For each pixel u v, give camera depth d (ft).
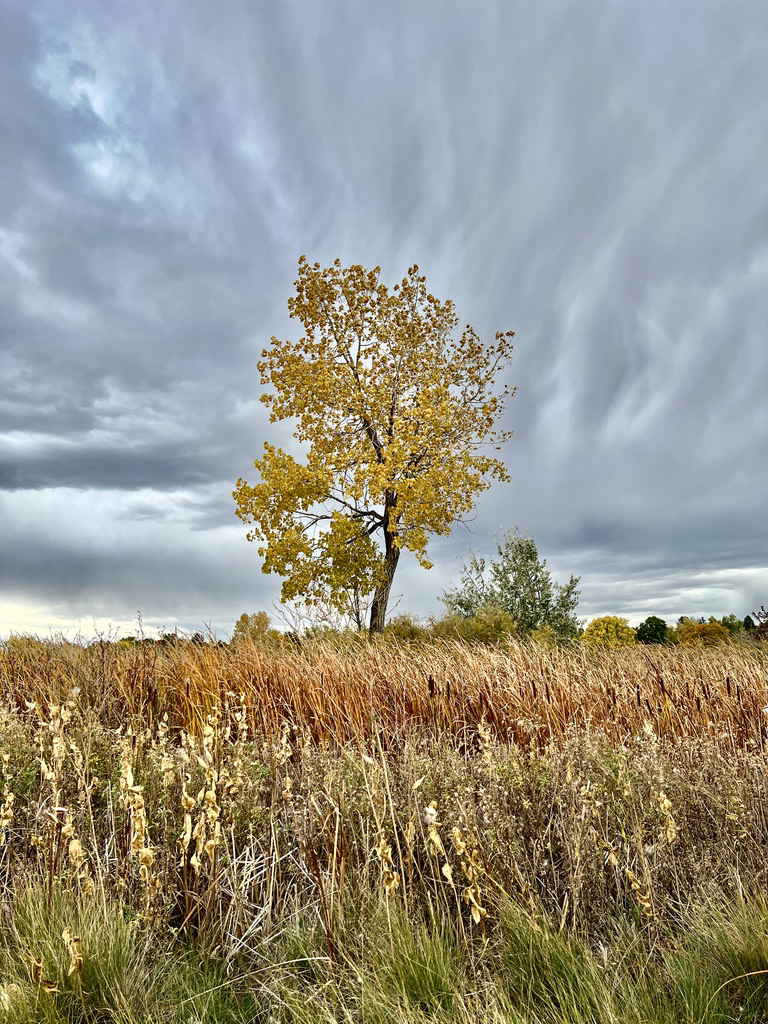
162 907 9.55
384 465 58.80
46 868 9.70
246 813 11.45
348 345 64.39
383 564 60.49
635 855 10.03
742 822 10.78
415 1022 6.92
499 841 10.02
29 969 7.86
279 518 60.95
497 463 65.67
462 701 20.16
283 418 63.82
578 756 12.37
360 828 11.01
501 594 61.16
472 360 65.41
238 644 26.43
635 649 31.55
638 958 7.99
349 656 25.48
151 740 15.06
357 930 8.91
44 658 26.96
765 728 18.56
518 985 7.80
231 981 8.32
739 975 7.59
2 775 12.91
